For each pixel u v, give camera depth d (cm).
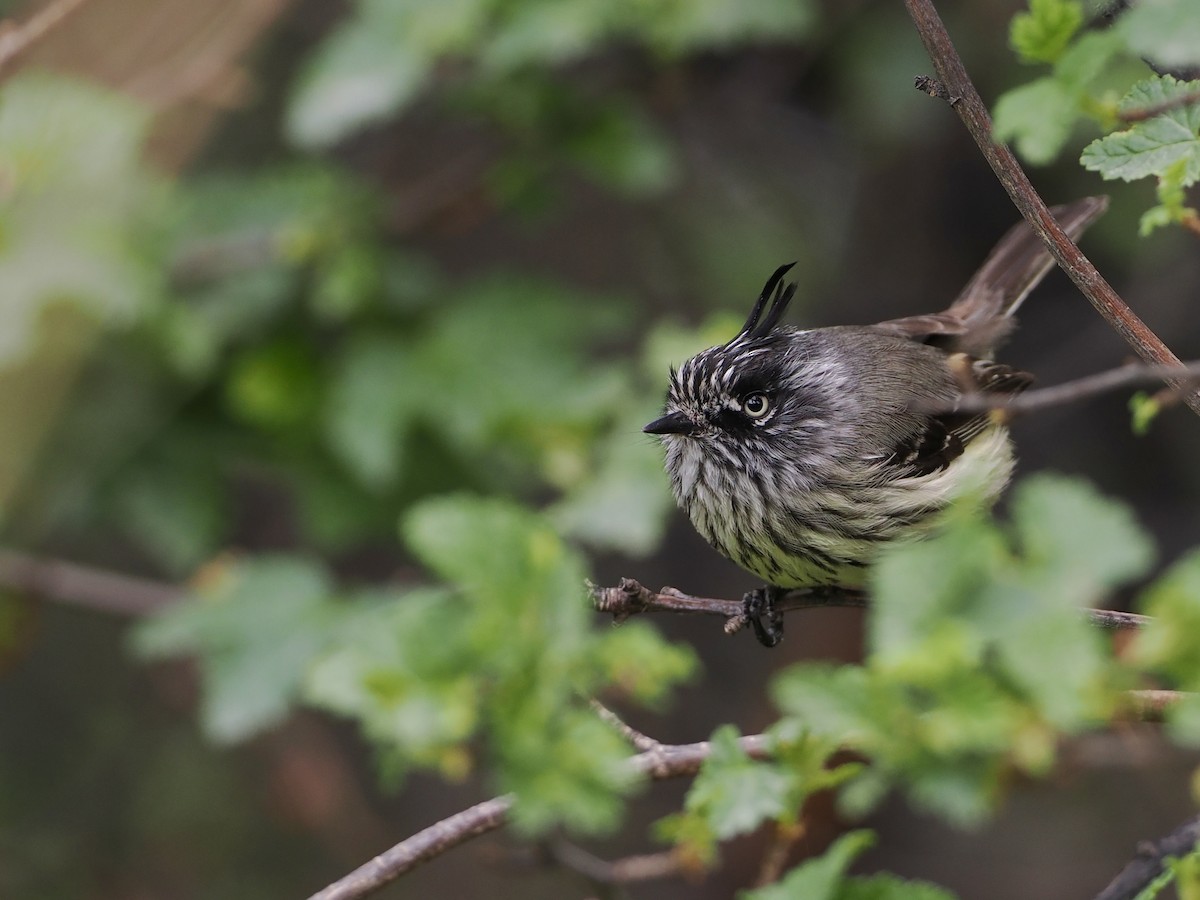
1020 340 1527
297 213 1177
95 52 1134
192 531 1161
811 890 598
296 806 1476
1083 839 1464
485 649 571
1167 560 1442
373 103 1098
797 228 1461
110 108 1073
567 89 1189
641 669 607
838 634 1475
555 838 862
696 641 1565
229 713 1059
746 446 972
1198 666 492
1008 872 1468
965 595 509
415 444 1168
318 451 1173
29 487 1164
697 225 1446
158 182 1146
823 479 951
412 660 582
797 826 642
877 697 528
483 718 577
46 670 1510
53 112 1052
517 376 1126
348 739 1603
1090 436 1507
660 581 1585
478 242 1534
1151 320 1435
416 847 671
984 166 1453
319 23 1441
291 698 1065
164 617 1099
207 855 1477
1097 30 618
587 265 1521
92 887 1454
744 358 986
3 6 1169
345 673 590
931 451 980
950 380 1032
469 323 1147
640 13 1113
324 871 1480
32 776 1484
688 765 666
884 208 1486
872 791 583
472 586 580
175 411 1179
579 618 579
